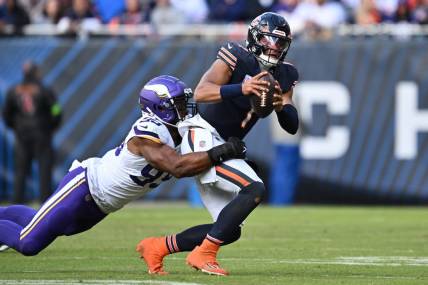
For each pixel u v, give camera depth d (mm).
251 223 37531
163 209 45188
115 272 21609
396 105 48844
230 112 20922
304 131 49125
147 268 22547
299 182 49344
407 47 48688
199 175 20469
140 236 31609
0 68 50500
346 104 49031
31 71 46062
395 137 48812
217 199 20828
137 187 20625
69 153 50062
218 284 19125
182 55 49625
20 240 20906
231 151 20094
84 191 20641
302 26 50969
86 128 50062
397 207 48281
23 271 21938
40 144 46281
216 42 49500
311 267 23000
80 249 27438
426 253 26812
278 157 47969
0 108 50375
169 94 20359
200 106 22094
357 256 25922
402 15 52406
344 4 54719
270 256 25938
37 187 49531
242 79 20953
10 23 51031
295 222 38125
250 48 21062
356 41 48969
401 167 48875
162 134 20203
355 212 43969
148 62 49812
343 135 49062
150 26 51344
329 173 49125
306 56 49125
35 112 46031
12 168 49875
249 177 20141
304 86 49156
